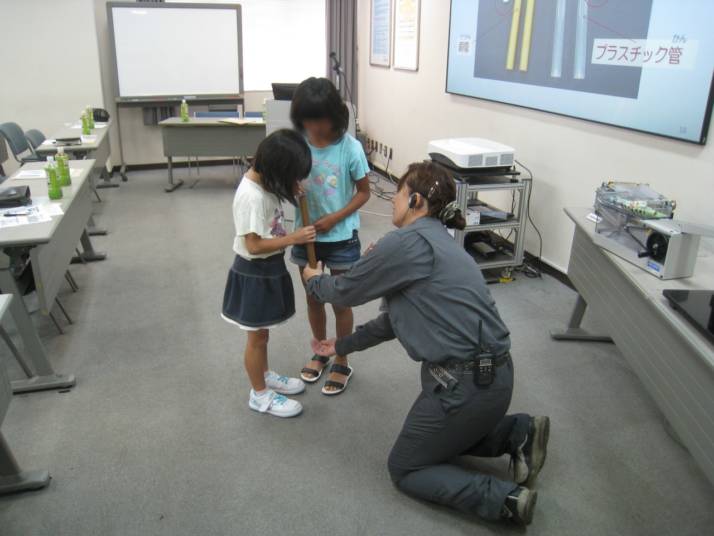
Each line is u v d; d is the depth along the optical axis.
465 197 3.39
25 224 2.35
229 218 4.86
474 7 4.12
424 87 5.14
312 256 1.99
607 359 2.66
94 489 1.85
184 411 2.25
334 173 2.04
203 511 1.76
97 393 2.37
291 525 1.71
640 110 2.81
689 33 2.49
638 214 2.05
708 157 2.51
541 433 1.73
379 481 1.89
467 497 1.63
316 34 6.86
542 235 3.72
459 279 1.58
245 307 1.99
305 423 2.19
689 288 1.82
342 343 1.93
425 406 1.65
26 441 2.07
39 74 5.86
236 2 6.52
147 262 3.85
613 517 1.75
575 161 3.35
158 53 6.29
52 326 2.94
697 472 1.94
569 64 3.25
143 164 6.76
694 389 1.53
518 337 2.87
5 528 1.69
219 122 5.58
